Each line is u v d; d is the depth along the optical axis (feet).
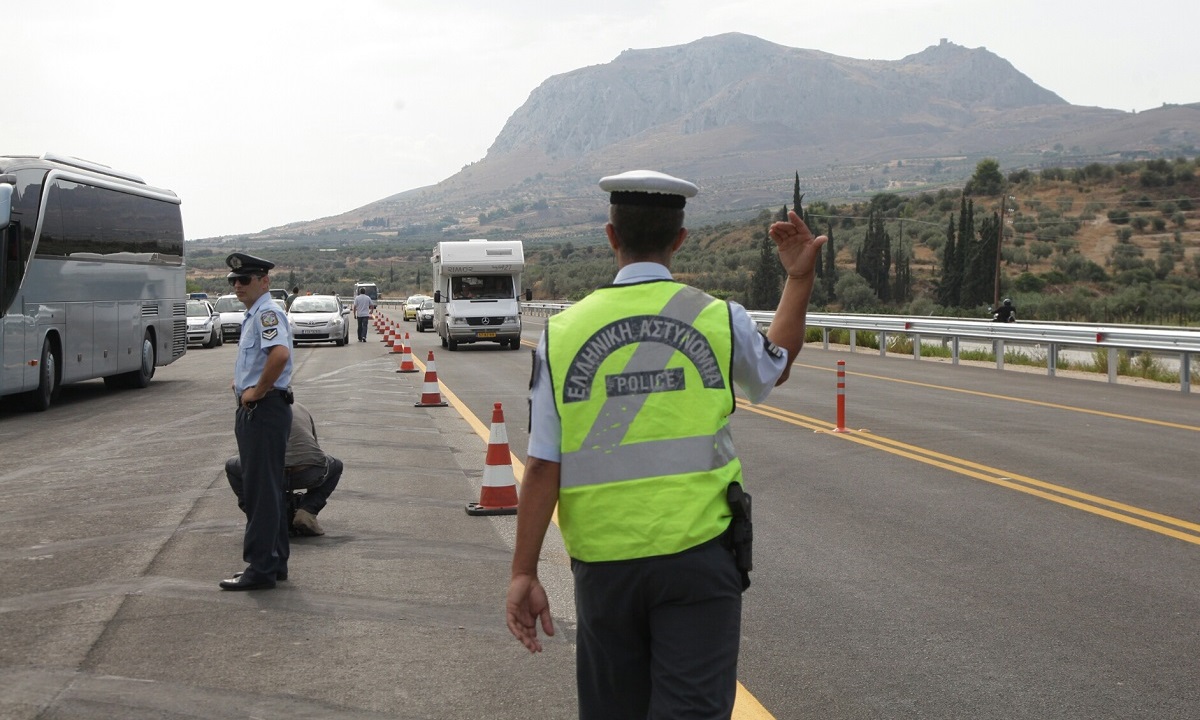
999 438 45.70
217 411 60.23
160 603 22.09
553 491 10.43
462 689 17.31
